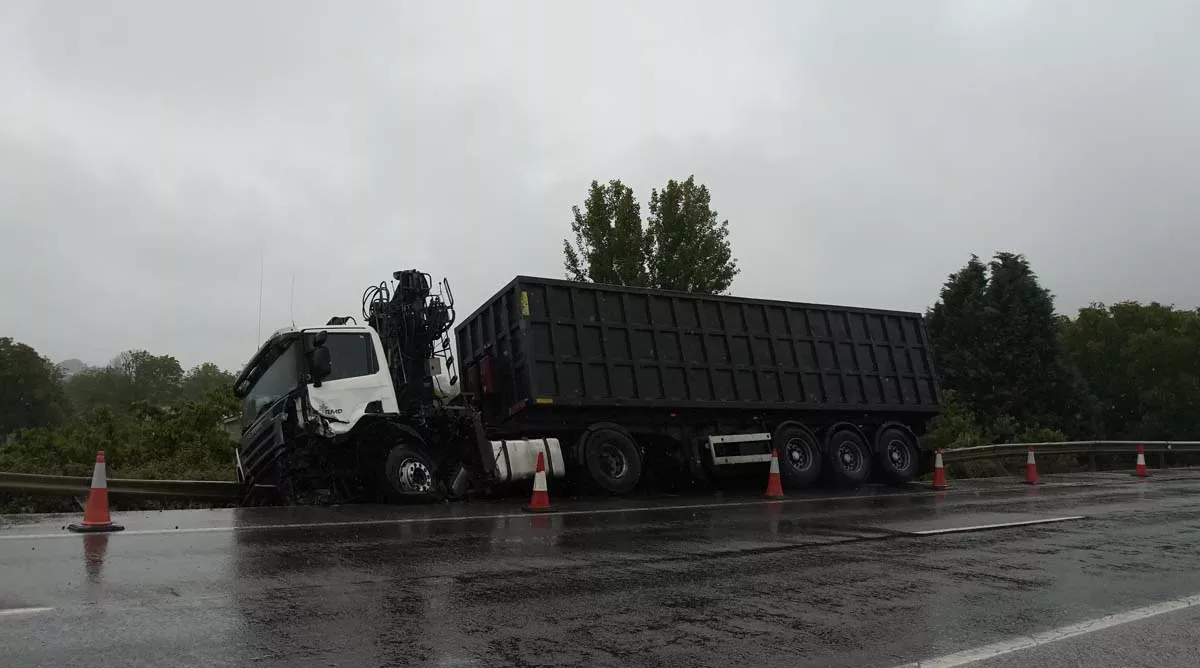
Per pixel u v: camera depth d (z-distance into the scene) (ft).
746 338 53.62
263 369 41.52
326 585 19.01
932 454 61.36
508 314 46.96
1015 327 134.72
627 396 47.91
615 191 88.79
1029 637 16.69
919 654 15.31
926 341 62.49
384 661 13.67
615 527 31.50
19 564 20.07
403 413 42.27
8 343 221.87
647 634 16.07
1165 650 15.97
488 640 15.23
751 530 31.42
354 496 39.96
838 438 56.75
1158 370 186.19
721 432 52.54
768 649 15.34
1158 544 29.55
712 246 87.25
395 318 44.62
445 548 24.91
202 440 59.06
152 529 26.58
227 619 15.72
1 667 12.53
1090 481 62.59
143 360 306.14
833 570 23.34
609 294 48.70
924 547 27.91
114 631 14.62
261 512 33.24
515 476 44.11
